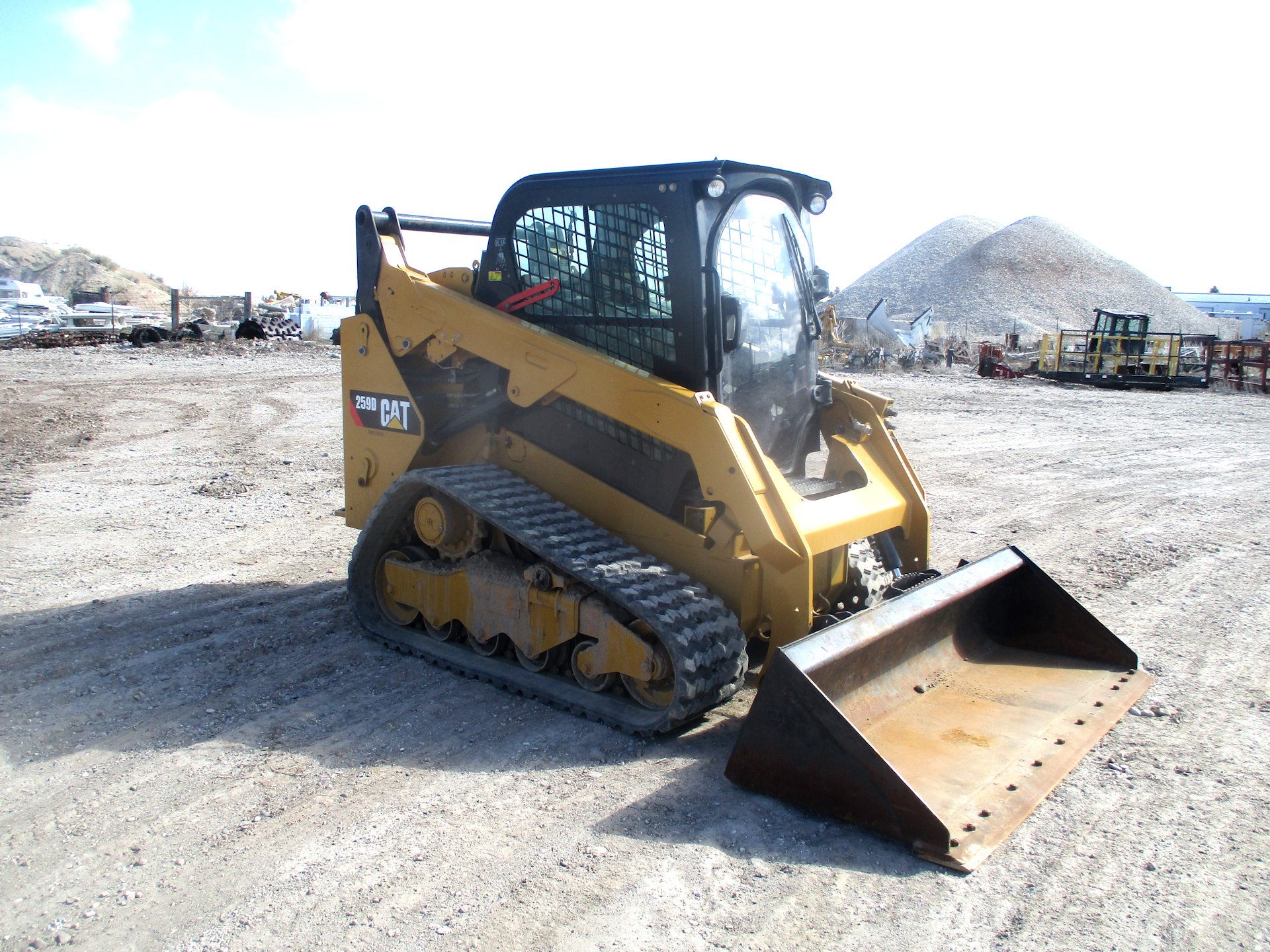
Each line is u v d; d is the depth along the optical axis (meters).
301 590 6.61
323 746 4.25
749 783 3.83
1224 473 12.53
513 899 3.10
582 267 4.94
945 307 63.28
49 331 28.62
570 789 3.86
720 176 4.49
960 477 11.98
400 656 5.39
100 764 4.07
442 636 5.41
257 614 6.08
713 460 4.32
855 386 5.75
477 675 5.00
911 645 4.51
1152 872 3.33
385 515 5.38
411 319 5.50
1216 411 21.06
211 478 10.52
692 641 4.05
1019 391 24.53
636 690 4.45
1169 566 7.70
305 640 5.62
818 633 3.79
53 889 3.16
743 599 4.39
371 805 3.72
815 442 5.69
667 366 4.67
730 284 4.73
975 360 34.50
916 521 5.48
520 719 4.55
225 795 3.80
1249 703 4.88
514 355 5.02
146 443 12.69
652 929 2.95
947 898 3.15
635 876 3.24
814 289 5.49
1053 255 68.12
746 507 4.25
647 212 4.63
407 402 5.61
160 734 4.36
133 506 9.16
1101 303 62.53
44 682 4.94
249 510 9.09
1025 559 5.13
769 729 3.71
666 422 4.47
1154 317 58.84
